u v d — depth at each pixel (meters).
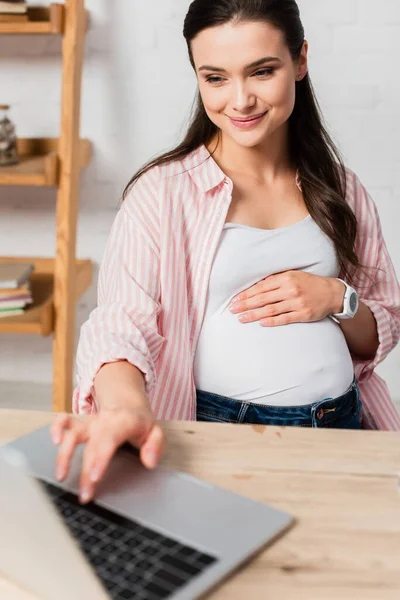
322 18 2.50
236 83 1.43
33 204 2.69
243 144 1.48
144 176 1.56
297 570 0.78
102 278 1.53
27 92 2.60
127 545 0.79
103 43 2.54
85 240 2.72
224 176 1.52
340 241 1.60
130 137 2.62
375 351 1.70
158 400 1.47
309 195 1.60
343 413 1.52
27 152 2.61
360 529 0.86
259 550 0.81
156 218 1.51
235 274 1.51
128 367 1.20
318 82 2.55
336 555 0.81
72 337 2.44
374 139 2.59
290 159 1.64
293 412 1.47
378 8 2.48
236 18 1.39
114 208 2.69
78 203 2.64
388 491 0.94
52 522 0.74
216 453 1.02
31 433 1.03
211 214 1.52
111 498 0.88
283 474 0.97
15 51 2.57
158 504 0.87
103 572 0.74
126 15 2.52
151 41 2.54
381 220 2.67
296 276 1.53
